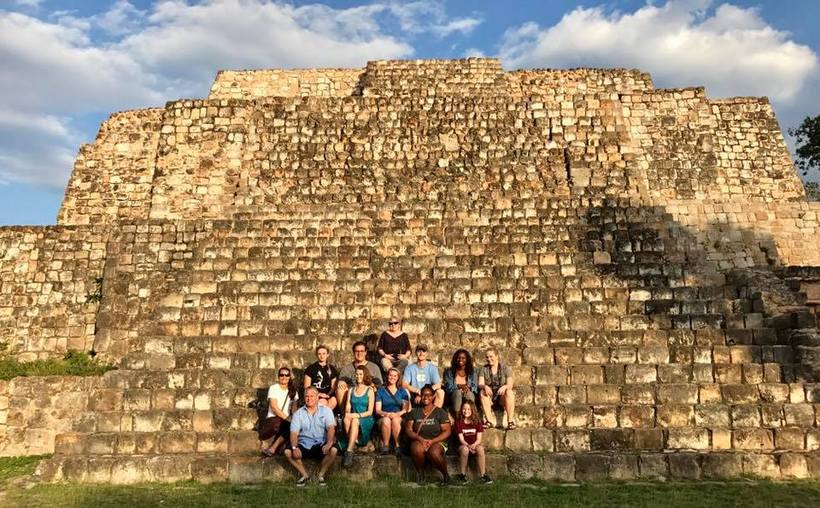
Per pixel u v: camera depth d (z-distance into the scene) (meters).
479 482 8.79
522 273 14.22
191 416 10.45
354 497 8.13
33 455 11.49
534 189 18.50
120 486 9.01
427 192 18.36
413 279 13.93
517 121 19.38
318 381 10.35
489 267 14.30
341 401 9.88
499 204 17.27
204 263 14.81
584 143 19.11
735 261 19.67
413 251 15.24
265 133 19.19
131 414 10.43
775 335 11.73
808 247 19.95
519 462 9.17
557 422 10.22
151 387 11.17
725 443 9.66
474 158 18.92
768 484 8.55
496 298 13.49
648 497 7.96
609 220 16.38
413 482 8.87
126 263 16.03
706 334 11.87
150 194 19.89
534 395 10.60
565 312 12.95
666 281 14.05
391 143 19.08
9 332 16.39
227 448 9.99
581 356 11.52
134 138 20.80
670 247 15.49
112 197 20.27
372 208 17.30
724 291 13.30
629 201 17.62
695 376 10.90
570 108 19.53
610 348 11.54
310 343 12.20
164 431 10.28
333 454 9.05
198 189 18.53
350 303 13.43
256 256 15.10
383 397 9.77
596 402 10.56
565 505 7.63
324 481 8.86
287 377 9.94
